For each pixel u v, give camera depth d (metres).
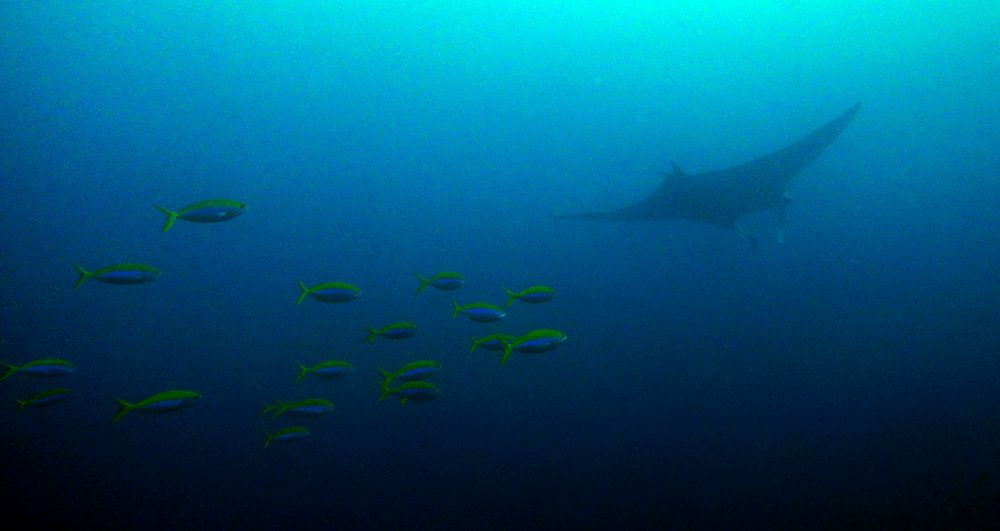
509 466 7.24
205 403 9.31
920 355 9.01
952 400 7.57
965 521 4.92
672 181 7.35
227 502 6.82
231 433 8.40
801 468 6.60
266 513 6.58
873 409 7.66
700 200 7.69
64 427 8.73
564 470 7.06
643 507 6.21
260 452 7.88
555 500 6.48
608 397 8.80
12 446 8.11
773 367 9.19
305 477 7.29
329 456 7.72
